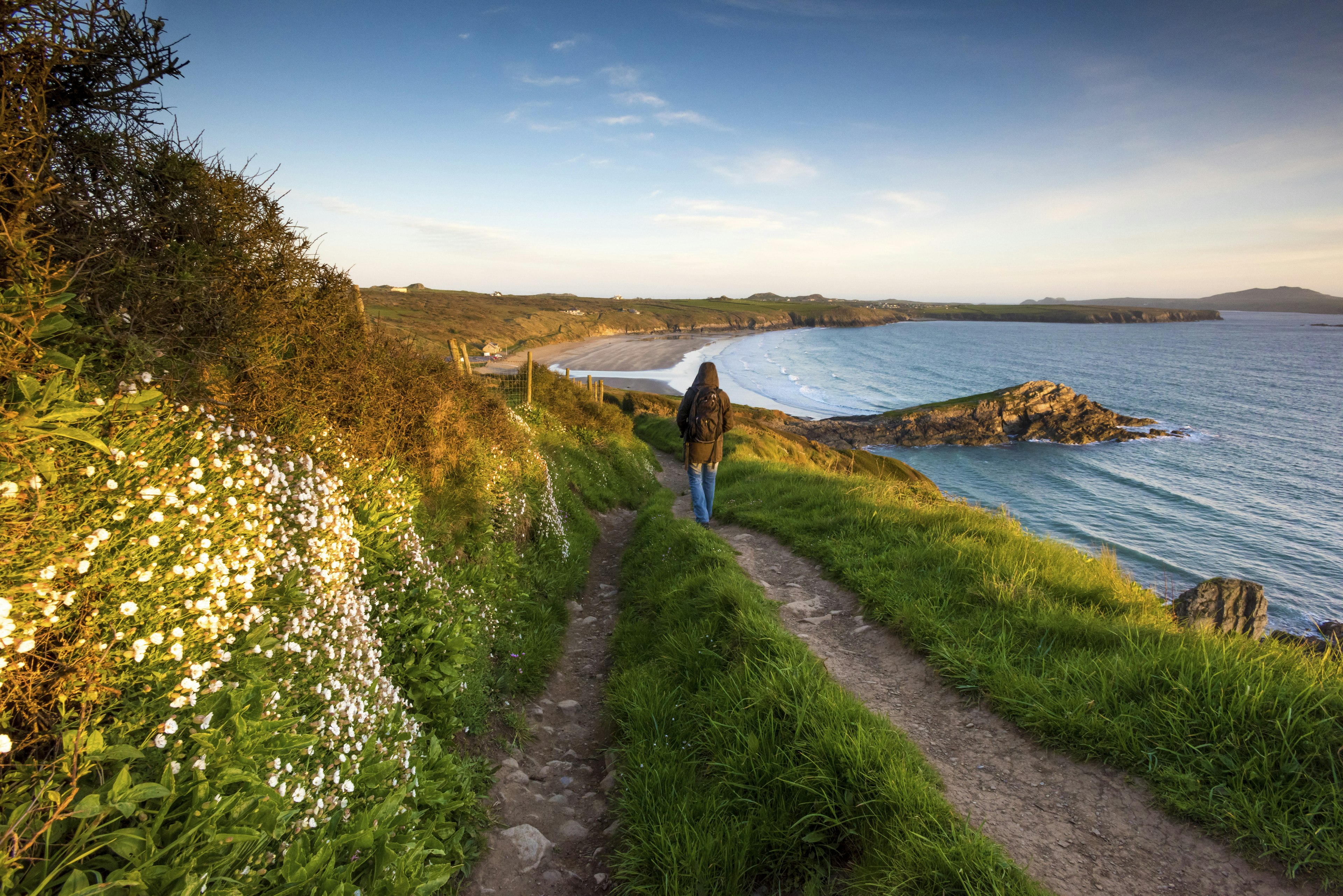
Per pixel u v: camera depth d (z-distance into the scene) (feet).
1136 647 13.12
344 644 11.07
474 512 23.50
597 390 93.40
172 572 7.31
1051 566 19.69
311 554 11.87
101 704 6.55
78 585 6.54
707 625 17.22
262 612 9.16
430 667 13.88
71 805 5.52
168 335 11.33
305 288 16.99
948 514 25.77
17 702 5.99
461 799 11.21
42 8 7.48
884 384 339.16
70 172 9.70
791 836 9.87
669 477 77.71
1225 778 9.69
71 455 7.22
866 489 32.76
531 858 10.88
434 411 24.21
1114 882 8.32
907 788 9.73
